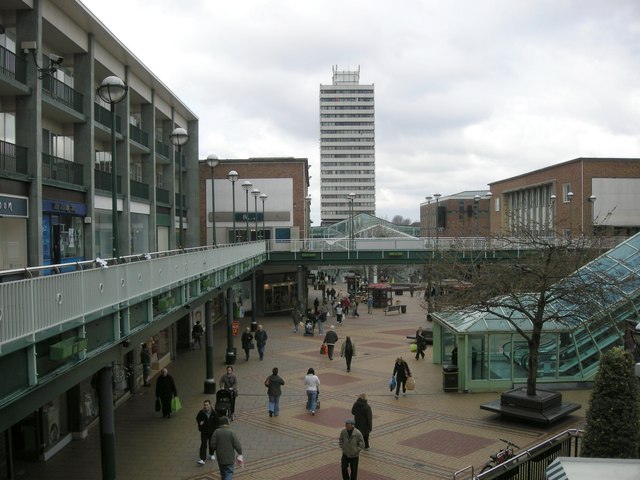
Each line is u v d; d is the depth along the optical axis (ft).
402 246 154.81
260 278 164.45
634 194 219.41
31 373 26.71
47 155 75.46
